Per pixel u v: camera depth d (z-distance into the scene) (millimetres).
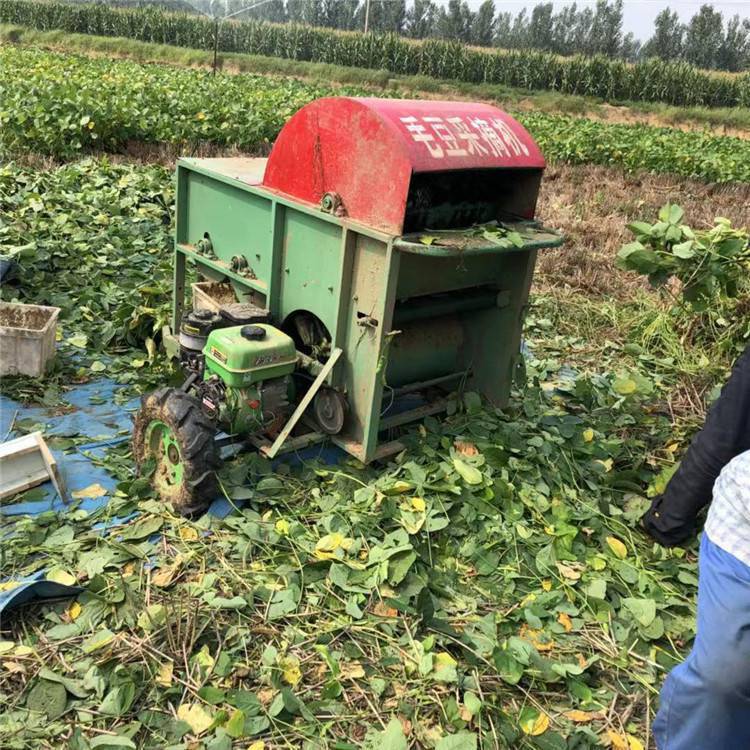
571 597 3299
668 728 2457
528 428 4387
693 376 5531
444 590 3256
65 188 8617
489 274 4242
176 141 13133
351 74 39500
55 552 3262
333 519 3535
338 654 2928
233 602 3004
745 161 18297
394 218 3486
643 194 13906
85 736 2521
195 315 4129
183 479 3553
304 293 3990
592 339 6520
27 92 13688
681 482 3627
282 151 3951
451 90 39750
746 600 2260
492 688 2846
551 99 38438
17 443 3670
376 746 2484
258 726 2596
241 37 46438
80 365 4941
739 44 64188
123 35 46531
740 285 6062
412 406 4598
